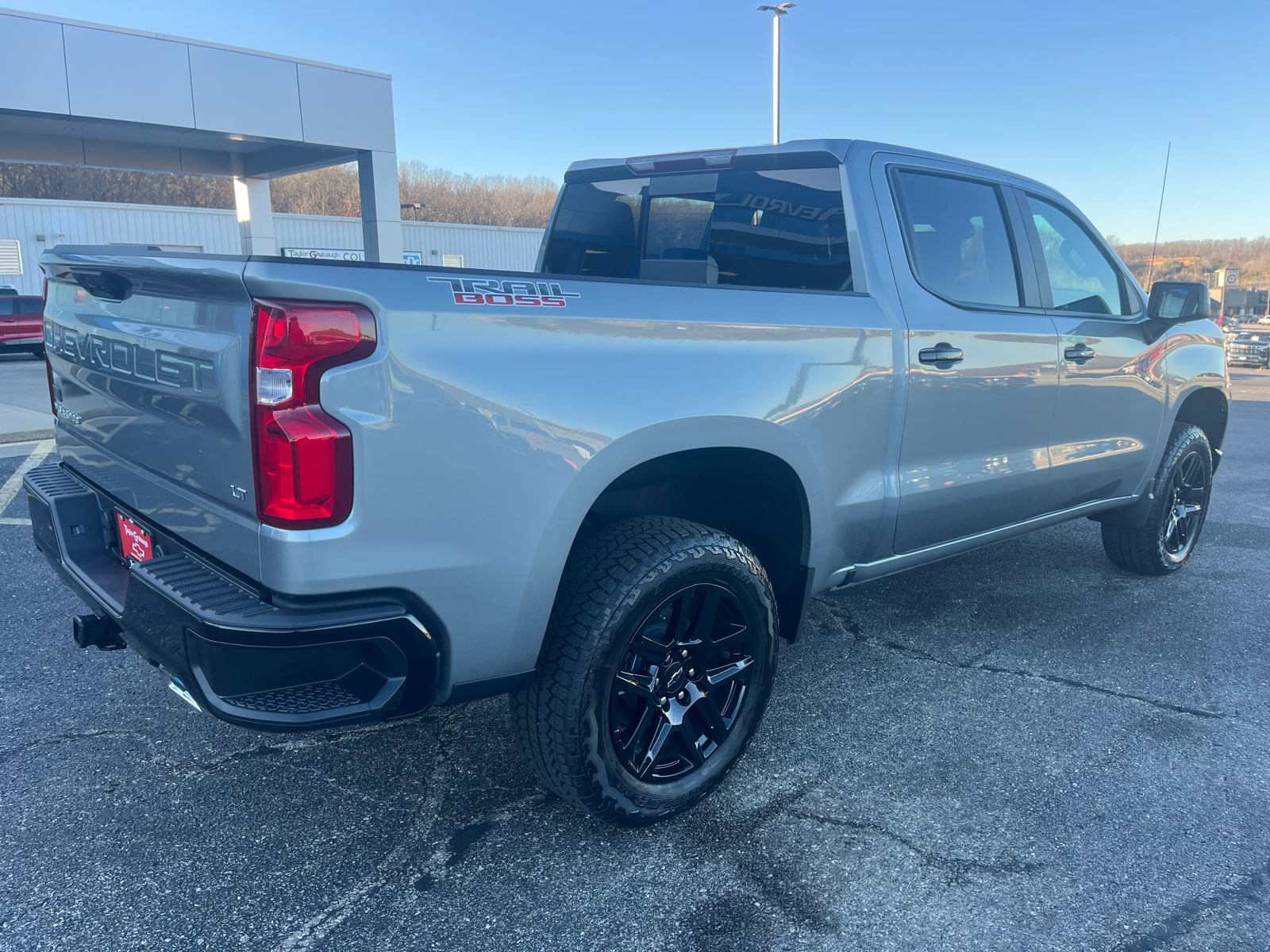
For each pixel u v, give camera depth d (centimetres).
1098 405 352
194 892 199
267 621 163
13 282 2770
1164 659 337
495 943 184
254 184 2303
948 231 297
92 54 1498
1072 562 461
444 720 284
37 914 190
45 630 347
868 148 280
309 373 159
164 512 202
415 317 168
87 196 5544
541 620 195
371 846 217
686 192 325
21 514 523
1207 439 445
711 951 183
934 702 300
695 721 235
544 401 186
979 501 308
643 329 204
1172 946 186
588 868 210
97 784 243
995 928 191
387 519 169
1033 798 242
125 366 207
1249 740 275
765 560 271
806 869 211
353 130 1808
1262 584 428
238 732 273
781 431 233
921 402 275
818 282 281
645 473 228
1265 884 206
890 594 410
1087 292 357
